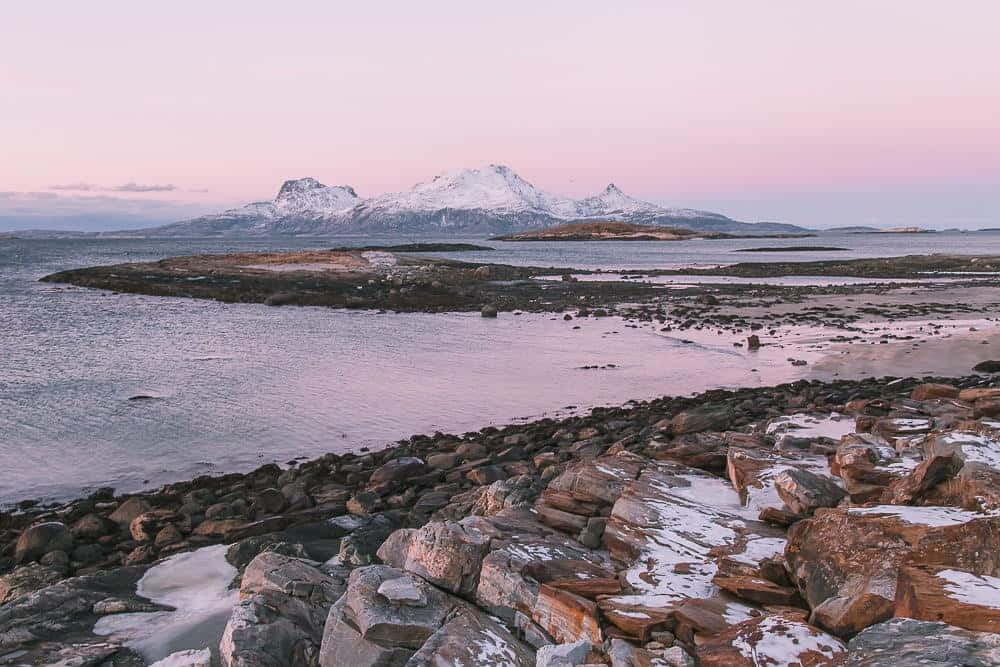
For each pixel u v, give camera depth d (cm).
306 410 2153
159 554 1102
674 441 1418
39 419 2023
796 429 1245
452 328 3909
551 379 2595
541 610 683
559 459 1478
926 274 7662
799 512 827
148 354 3073
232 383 2509
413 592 714
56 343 3334
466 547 761
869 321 3916
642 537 821
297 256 8331
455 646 635
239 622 711
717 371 2709
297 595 789
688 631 606
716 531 830
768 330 3641
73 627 791
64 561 1095
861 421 1191
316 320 4253
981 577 541
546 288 6128
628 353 3111
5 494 1484
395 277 6481
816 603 641
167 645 745
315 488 1411
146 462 1689
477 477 1397
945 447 807
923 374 2523
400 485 1408
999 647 428
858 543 649
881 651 463
